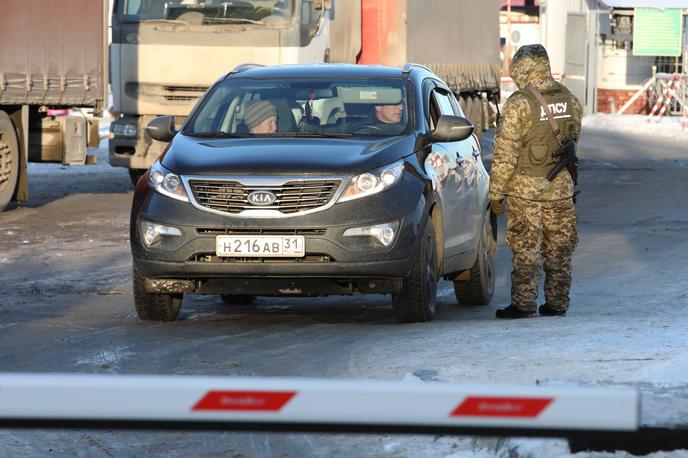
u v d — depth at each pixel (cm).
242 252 2244
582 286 3045
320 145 2378
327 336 2195
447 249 2531
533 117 2377
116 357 2038
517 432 807
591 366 1664
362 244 2247
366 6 6153
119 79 5338
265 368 1909
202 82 5241
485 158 7844
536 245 2434
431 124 2636
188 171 2309
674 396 1284
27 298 2852
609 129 11850
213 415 805
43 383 802
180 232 2266
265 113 2555
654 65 15175
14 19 4747
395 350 1975
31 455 1450
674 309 2631
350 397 800
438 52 6775
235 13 5200
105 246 3841
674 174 7094
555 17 15125
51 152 5178
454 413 798
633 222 4647
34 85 4819
